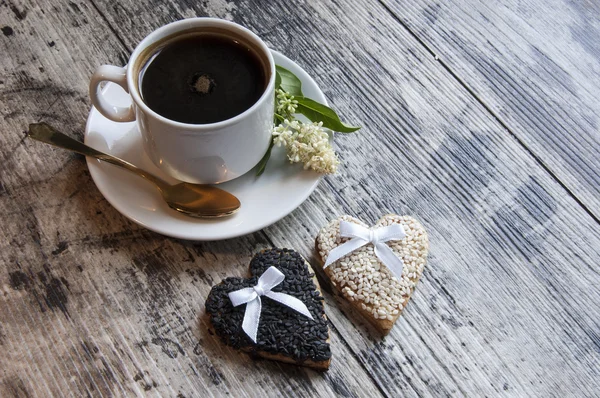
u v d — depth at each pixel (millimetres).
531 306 484
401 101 549
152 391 452
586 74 567
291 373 460
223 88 460
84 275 479
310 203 509
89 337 463
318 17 578
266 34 569
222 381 456
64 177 505
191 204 472
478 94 555
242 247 493
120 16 562
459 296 485
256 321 452
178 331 468
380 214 508
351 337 471
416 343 471
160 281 480
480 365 467
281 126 490
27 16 557
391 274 475
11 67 539
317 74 556
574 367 469
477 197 517
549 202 518
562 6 586
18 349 458
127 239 490
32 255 482
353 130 494
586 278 495
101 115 499
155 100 455
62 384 452
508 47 575
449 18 584
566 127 546
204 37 475
